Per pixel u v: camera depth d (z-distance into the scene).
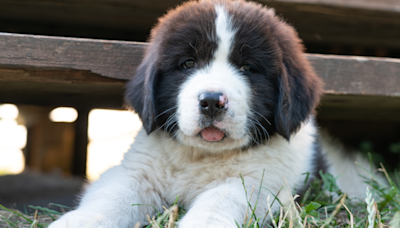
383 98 1.01
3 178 1.44
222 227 0.73
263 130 0.83
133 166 0.84
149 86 0.83
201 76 0.81
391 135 1.40
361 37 1.33
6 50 0.90
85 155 1.73
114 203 0.80
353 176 1.13
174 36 0.83
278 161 0.85
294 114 0.84
